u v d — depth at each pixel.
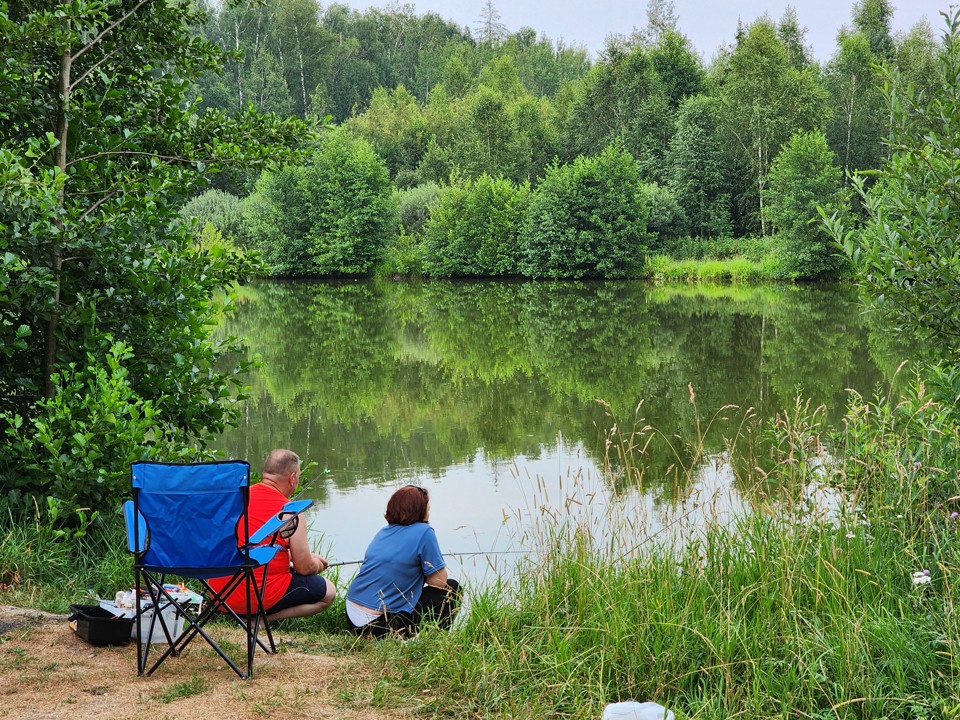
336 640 4.62
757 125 51.78
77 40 6.59
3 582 5.26
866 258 6.04
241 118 7.67
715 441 11.57
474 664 3.95
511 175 62.53
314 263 53.75
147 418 6.17
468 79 93.00
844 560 4.75
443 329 27.06
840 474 5.71
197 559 3.90
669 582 4.71
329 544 7.82
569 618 4.46
